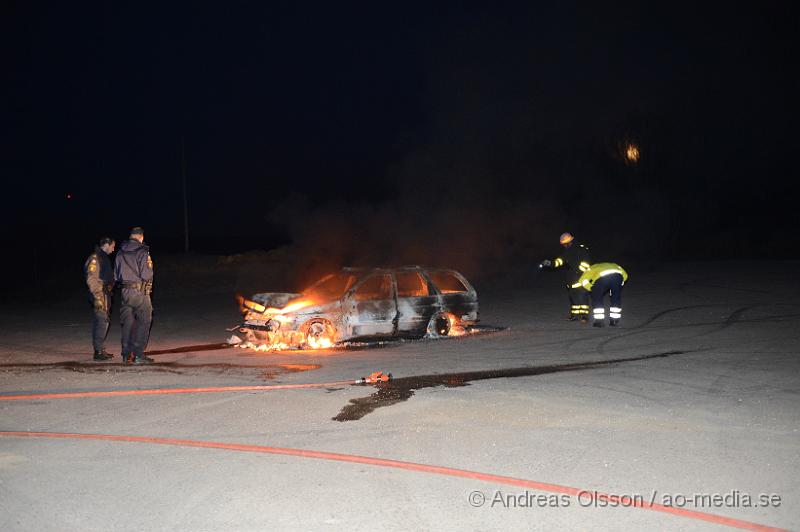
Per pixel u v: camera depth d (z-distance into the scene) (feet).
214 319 56.24
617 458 18.95
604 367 31.63
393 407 24.76
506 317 50.31
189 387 28.58
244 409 24.80
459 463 18.70
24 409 25.07
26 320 58.29
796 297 53.52
